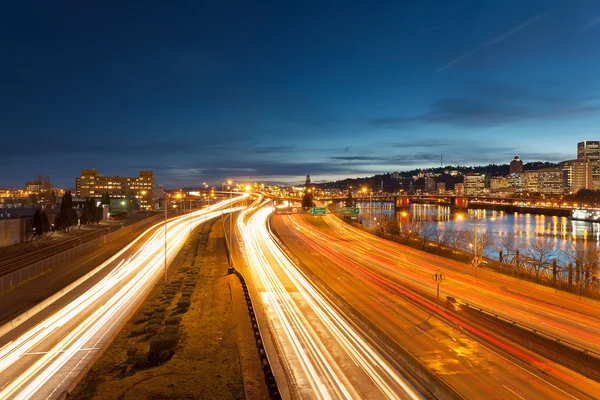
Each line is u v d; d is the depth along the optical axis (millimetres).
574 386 26812
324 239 105000
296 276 60656
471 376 28016
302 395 24453
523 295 51438
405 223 188375
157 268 66938
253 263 71875
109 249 85062
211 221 148500
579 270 71062
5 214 101562
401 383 26234
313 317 40281
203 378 26578
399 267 68750
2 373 27250
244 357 29812
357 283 56219
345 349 31938
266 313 41562
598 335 37406
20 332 35562
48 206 148750
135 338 34312
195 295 49281
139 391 24828
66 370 27656
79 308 43094
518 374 28438
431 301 47000
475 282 58031
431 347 33125
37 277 58625
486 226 192000
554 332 37875
